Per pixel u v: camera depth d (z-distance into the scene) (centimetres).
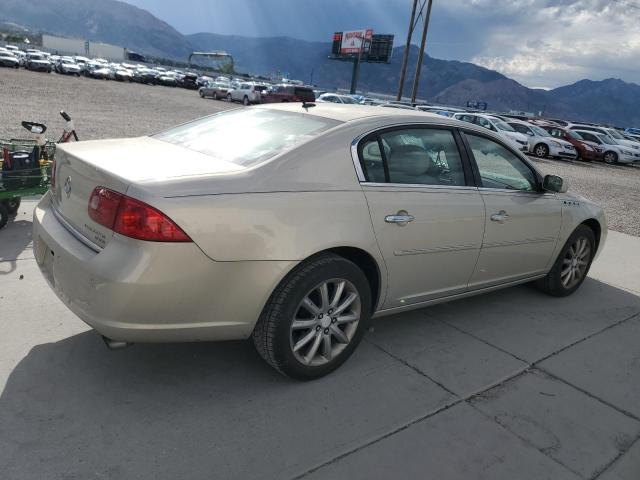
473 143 386
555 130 2492
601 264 622
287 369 294
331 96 3206
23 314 354
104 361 310
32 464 227
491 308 454
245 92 3688
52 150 590
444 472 247
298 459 246
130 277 238
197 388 293
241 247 258
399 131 339
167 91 4431
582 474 256
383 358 347
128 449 242
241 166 284
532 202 419
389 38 7675
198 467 235
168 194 245
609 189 1455
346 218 294
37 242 312
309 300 292
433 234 341
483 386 325
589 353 384
